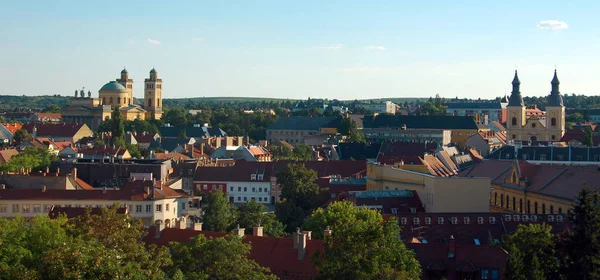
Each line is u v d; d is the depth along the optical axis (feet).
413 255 381.19
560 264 393.29
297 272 391.65
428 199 612.29
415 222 511.81
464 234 506.89
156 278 281.54
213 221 633.20
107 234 371.35
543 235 404.57
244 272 336.70
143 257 306.55
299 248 400.26
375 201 620.08
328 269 346.54
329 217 494.59
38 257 325.83
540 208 652.07
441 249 411.95
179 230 439.63
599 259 379.35
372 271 341.41
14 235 367.04
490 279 400.88
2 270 269.85
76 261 258.16
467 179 595.88
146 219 652.48
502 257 403.95
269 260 400.88
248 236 419.13
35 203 651.66
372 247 348.18
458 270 402.52
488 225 514.27
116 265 262.26
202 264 340.39
